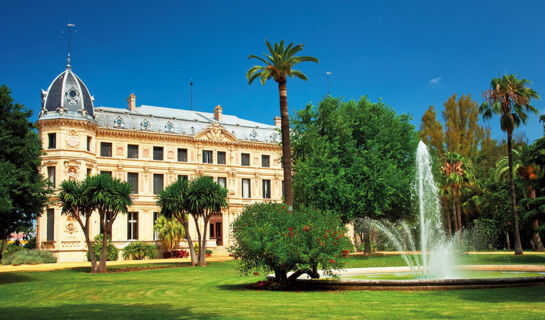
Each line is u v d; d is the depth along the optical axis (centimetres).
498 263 3391
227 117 7338
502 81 4625
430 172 5209
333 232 1981
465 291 1698
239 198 6475
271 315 1237
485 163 7238
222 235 6281
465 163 6338
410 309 1293
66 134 5241
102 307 1528
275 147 6881
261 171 6738
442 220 6688
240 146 6612
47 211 5188
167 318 1223
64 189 3588
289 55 3256
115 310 1430
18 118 2789
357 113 5041
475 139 7588
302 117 5056
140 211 5778
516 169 5712
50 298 1895
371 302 1475
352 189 4578
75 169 5225
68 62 5659
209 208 4181
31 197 2781
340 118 4797
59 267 4144
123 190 3694
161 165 5991
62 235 5106
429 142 7319
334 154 4781
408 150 5038
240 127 6838
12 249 5284
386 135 4884
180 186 4178
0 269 3956
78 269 3903
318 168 4475
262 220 2044
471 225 6800
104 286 2408
